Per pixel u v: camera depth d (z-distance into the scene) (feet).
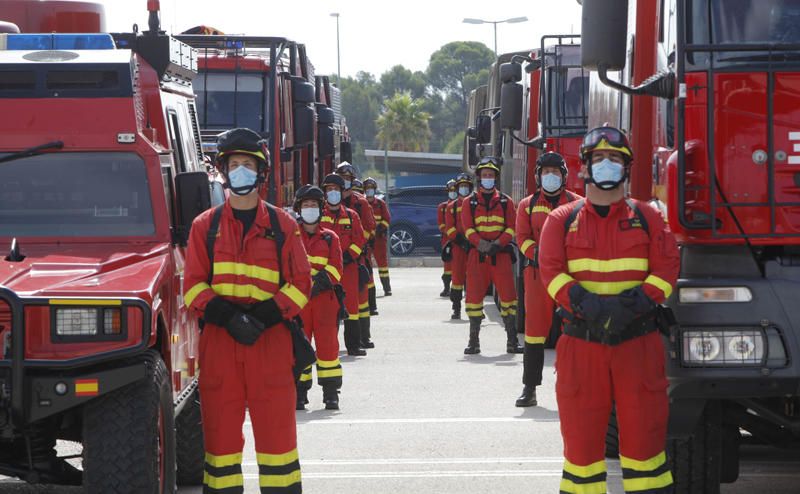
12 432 28.55
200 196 33.73
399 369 65.26
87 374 28.48
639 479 29.01
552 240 29.14
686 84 30.27
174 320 33.09
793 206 29.89
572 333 28.94
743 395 29.96
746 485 38.17
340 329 89.04
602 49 30.63
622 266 28.76
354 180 82.84
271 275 30.04
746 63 29.99
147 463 28.81
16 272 30.55
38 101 34.27
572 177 73.41
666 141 32.37
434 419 50.08
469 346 71.61
